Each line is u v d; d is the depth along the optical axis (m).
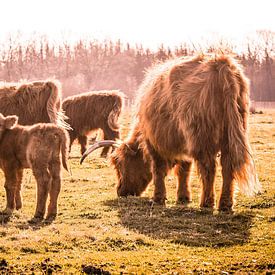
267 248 10.86
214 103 14.36
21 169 15.37
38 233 12.20
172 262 9.96
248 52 127.62
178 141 15.84
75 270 9.53
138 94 18.08
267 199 15.68
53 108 20.97
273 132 38.81
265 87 127.44
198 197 17.78
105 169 24.48
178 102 15.22
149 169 18.02
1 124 14.79
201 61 15.50
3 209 15.12
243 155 14.12
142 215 14.21
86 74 126.38
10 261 10.06
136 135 18.11
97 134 34.16
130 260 10.09
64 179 21.52
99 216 14.33
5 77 115.06
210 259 10.14
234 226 12.84
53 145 14.36
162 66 17.25
